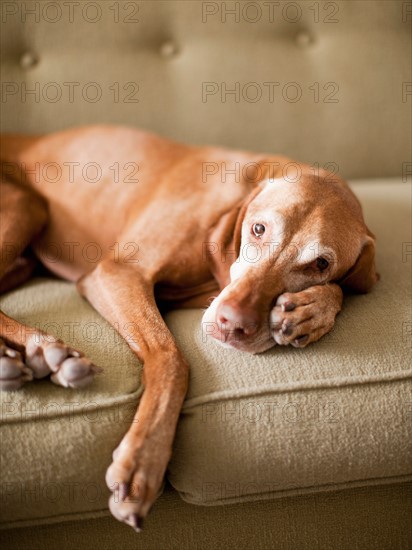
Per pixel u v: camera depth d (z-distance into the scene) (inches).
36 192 62.9
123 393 42.1
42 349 42.2
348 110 80.5
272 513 44.2
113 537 43.1
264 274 46.8
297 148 80.4
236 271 49.5
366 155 81.4
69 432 39.8
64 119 75.9
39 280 62.1
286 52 79.9
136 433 38.9
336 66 80.4
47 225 62.3
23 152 64.9
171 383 41.9
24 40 74.9
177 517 43.3
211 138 79.0
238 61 78.7
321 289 47.3
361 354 44.7
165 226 54.4
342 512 45.1
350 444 41.4
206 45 78.4
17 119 74.9
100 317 50.9
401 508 45.8
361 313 49.6
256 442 40.8
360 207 54.5
